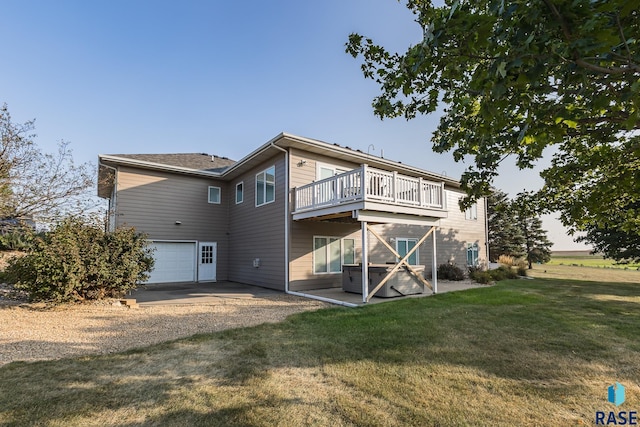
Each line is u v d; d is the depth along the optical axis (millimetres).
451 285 13328
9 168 7973
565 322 6418
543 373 3939
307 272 11820
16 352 4703
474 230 19156
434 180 16812
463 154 3154
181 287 12828
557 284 13523
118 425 2875
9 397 3344
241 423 2896
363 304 8516
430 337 5379
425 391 3471
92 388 3568
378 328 5965
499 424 2854
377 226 14336
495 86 1779
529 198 5180
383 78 3129
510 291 11031
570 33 1515
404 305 8320
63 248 7574
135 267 8688
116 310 7859
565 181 3588
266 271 12539
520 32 1617
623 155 3090
